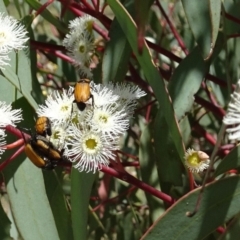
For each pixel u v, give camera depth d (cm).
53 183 33
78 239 30
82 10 35
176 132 29
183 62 32
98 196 42
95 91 30
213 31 28
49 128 28
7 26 31
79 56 34
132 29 28
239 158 30
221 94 40
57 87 44
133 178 30
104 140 28
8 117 29
